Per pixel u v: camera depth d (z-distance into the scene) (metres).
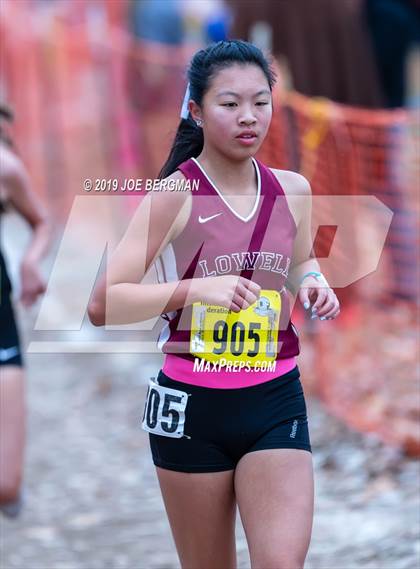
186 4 35.16
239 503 9.93
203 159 10.12
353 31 22.64
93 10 36.06
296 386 10.22
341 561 13.91
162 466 10.23
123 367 24.06
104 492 18.25
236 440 9.98
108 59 31.42
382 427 18.14
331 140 18.78
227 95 9.77
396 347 20.36
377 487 16.41
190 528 10.30
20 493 14.28
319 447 18.16
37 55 33.06
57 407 22.41
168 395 10.10
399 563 13.47
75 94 32.53
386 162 19.16
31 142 32.84
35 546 16.19
